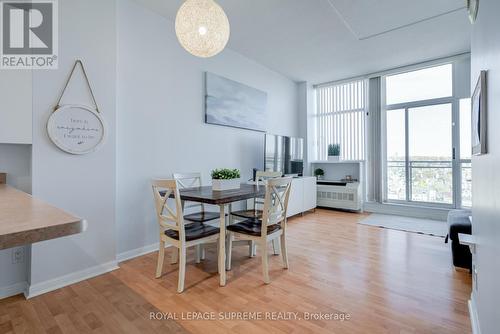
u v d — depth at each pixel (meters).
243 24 3.12
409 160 4.71
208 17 1.89
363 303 1.77
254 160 4.24
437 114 4.43
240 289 1.96
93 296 1.86
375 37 3.45
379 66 4.53
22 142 1.84
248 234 2.16
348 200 4.92
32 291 1.88
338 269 2.32
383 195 4.89
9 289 1.88
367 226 3.88
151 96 2.80
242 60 4.04
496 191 0.95
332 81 5.40
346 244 3.03
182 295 1.87
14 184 1.91
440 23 3.10
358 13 2.89
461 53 3.99
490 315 1.06
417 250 2.82
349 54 4.02
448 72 4.30
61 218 0.62
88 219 2.16
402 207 4.61
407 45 3.71
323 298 1.83
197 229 2.19
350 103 5.29
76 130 2.08
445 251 2.78
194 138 3.28
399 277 2.16
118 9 2.52
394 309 1.69
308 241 3.14
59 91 2.01
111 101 2.31
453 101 4.22
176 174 2.77
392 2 2.68
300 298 1.83
